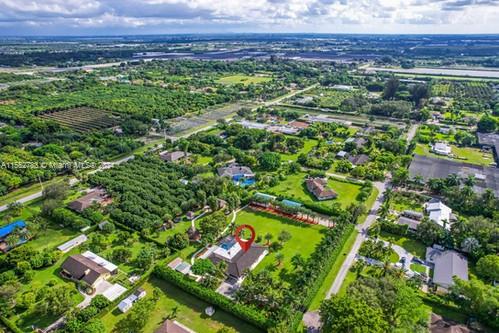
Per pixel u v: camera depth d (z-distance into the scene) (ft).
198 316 303.27
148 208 466.29
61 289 307.78
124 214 445.37
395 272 334.44
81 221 428.56
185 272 353.72
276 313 294.46
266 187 541.75
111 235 421.59
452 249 382.63
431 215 442.09
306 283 321.73
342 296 298.76
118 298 317.22
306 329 286.25
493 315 283.18
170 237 402.52
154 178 554.87
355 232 422.41
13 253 358.64
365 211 448.65
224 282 343.87
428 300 311.68
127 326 287.07
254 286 311.47
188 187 520.83
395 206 481.46
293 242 403.95
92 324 278.46
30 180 549.54
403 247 392.27
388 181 561.84
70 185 547.08
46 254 368.48
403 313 265.13
